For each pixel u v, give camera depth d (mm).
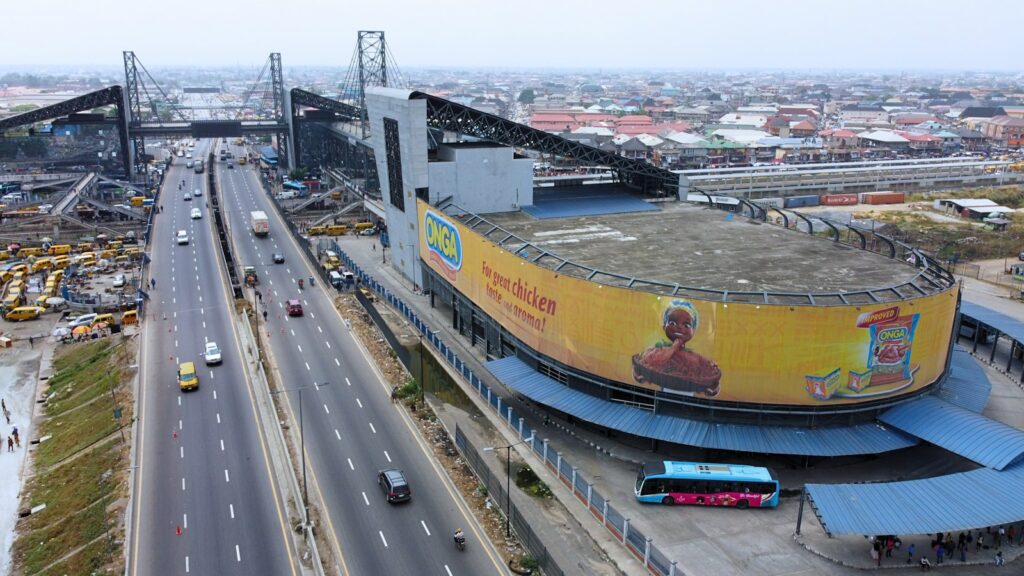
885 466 68438
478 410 82250
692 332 67375
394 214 135375
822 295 68375
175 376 92062
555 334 78500
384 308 118875
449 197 121000
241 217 191125
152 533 59938
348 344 103188
